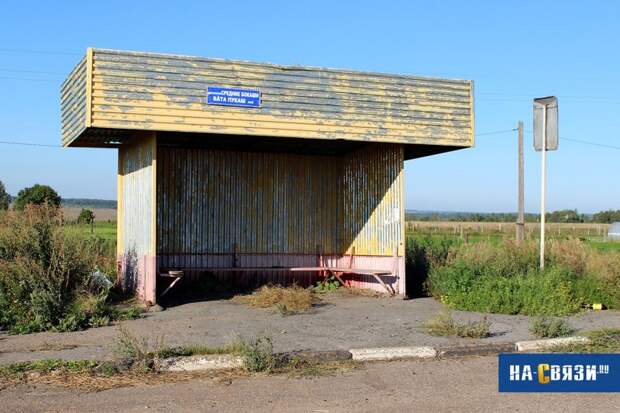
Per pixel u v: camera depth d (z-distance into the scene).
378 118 15.09
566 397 7.36
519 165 25.83
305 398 7.29
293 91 14.40
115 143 16.66
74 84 14.32
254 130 14.04
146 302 13.93
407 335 10.81
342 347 9.67
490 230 57.34
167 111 13.40
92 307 12.01
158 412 6.75
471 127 15.89
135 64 13.23
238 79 13.96
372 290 17.16
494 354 9.72
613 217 101.50
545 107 15.80
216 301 15.30
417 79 15.49
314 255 18.75
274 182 18.50
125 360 8.43
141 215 14.72
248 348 8.77
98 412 6.75
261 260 18.25
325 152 18.66
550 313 13.23
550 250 17.12
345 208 18.73
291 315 13.17
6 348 9.75
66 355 9.13
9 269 12.22
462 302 14.04
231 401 7.16
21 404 7.01
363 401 7.19
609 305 14.47
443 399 7.27
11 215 13.04
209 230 17.77
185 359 8.59
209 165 17.86
